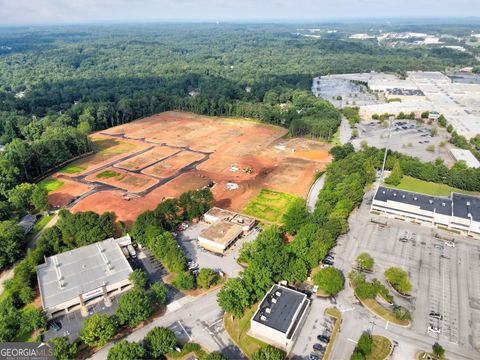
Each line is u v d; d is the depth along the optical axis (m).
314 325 117.06
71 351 103.12
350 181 193.38
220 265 147.50
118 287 132.00
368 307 124.19
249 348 108.75
